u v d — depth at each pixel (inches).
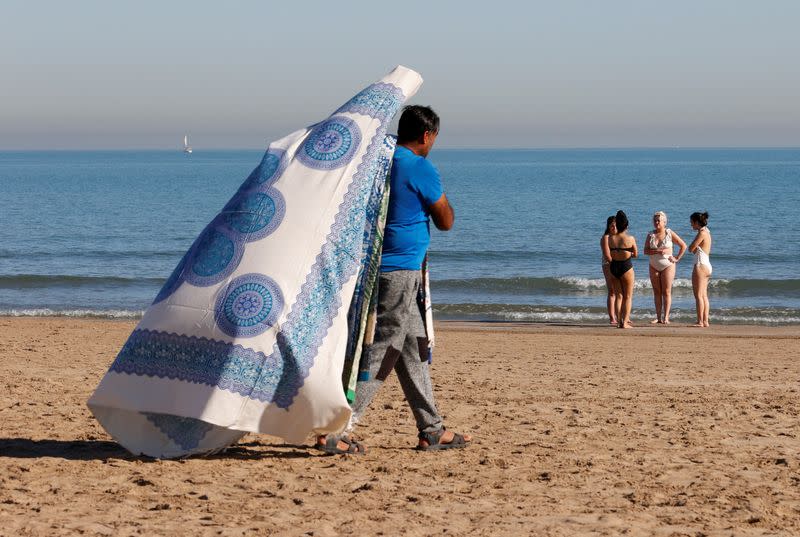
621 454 361.1
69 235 2787.9
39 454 340.5
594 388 561.3
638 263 1919.3
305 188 332.5
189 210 4020.7
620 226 1072.2
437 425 363.3
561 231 2878.9
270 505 275.7
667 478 321.1
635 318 1207.6
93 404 326.3
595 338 958.4
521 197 4928.6
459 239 2623.0
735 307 1364.4
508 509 276.4
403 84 357.7
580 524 261.0
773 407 487.5
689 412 469.4
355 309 326.0
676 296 1497.3
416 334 348.2
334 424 318.0
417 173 333.1
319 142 341.4
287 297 319.6
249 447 359.3
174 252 2327.8
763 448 376.2
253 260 323.9
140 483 297.7
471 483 309.9
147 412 325.4
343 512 269.6
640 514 273.1
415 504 280.2
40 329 982.4
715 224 3009.4
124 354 327.6
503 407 481.4
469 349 836.6
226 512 267.3
